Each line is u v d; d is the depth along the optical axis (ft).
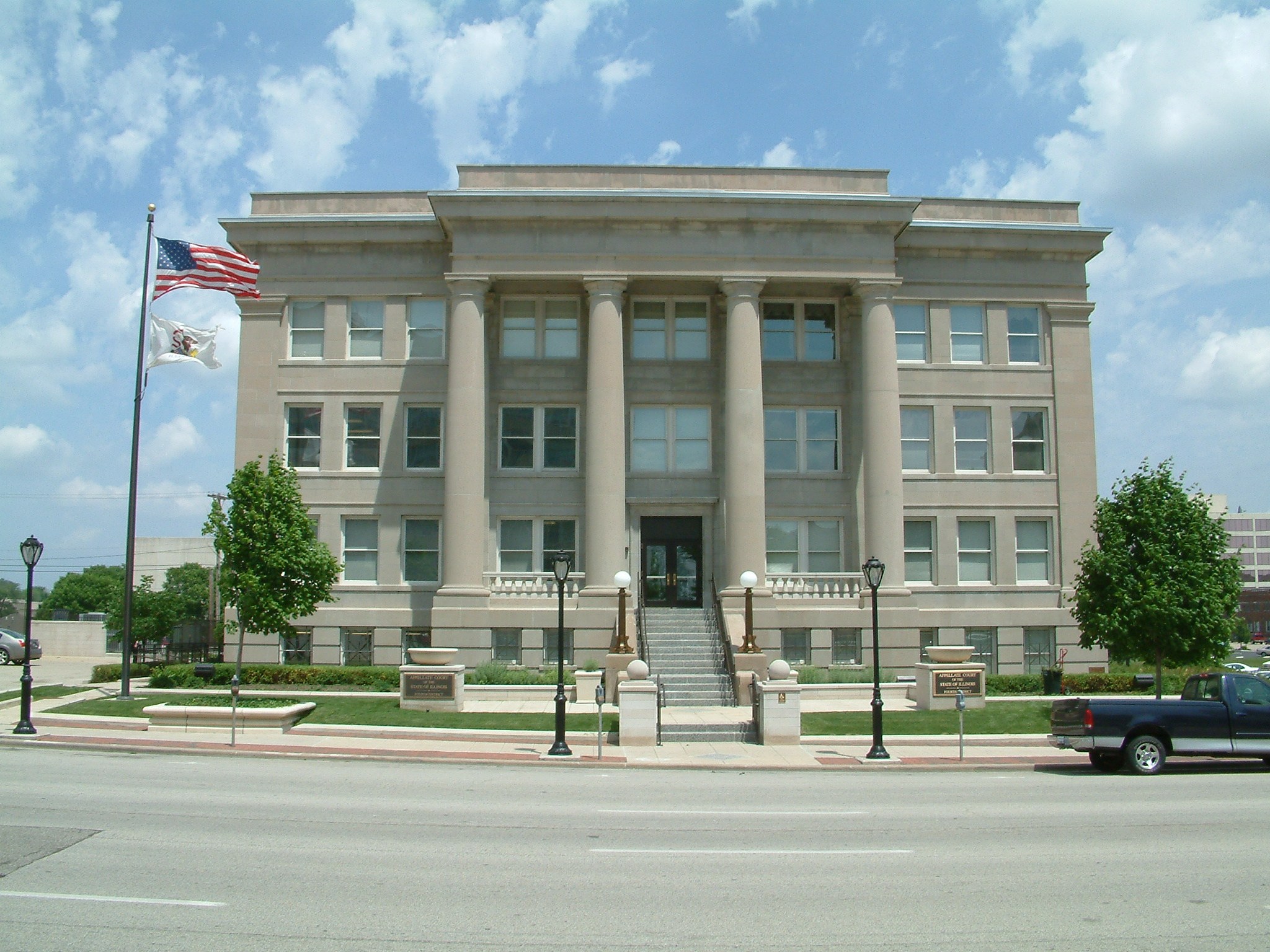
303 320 122.21
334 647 116.67
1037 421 124.26
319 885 33.09
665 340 122.11
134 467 101.24
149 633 136.77
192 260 109.91
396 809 48.19
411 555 119.24
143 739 75.51
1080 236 124.16
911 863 37.14
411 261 121.60
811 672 104.37
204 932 27.86
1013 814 48.03
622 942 27.30
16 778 57.21
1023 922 29.60
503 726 82.48
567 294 121.08
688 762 68.64
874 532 112.98
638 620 107.76
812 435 122.42
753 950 26.78
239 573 102.53
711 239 114.62
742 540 110.83
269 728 80.64
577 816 46.83
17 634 181.98
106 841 39.68
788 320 123.13
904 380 122.01
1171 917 30.14
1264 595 447.42
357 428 120.67
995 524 121.80
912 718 88.69
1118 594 94.02
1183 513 96.22
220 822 44.04
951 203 125.18
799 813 48.37
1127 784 59.62
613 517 110.63
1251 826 45.06
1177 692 108.47
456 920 29.17
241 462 118.73
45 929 28.02
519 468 120.26
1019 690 109.09
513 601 111.75
